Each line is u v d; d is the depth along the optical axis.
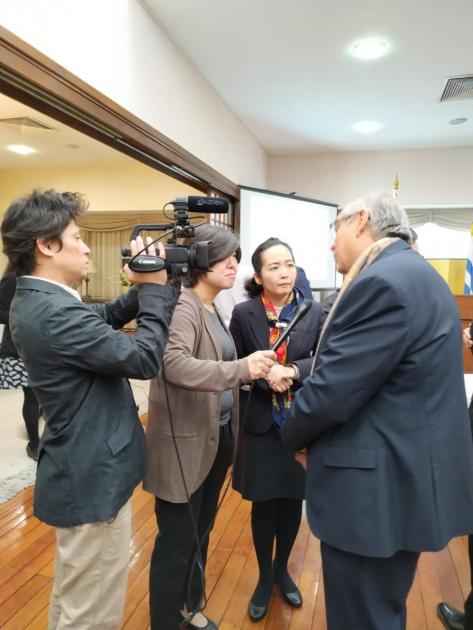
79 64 1.68
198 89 2.89
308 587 1.63
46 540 1.92
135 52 2.09
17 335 0.88
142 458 0.99
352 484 0.88
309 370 1.29
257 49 2.61
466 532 0.89
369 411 0.88
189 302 1.14
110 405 0.92
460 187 4.55
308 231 4.29
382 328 0.83
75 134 4.18
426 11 2.24
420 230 4.91
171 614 1.19
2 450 2.77
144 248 0.93
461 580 1.70
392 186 4.69
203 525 1.34
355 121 3.83
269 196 3.91
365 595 0.90
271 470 1.40
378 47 2.59
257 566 1.75
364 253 0.98
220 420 1.25
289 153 4.81
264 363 1.07
